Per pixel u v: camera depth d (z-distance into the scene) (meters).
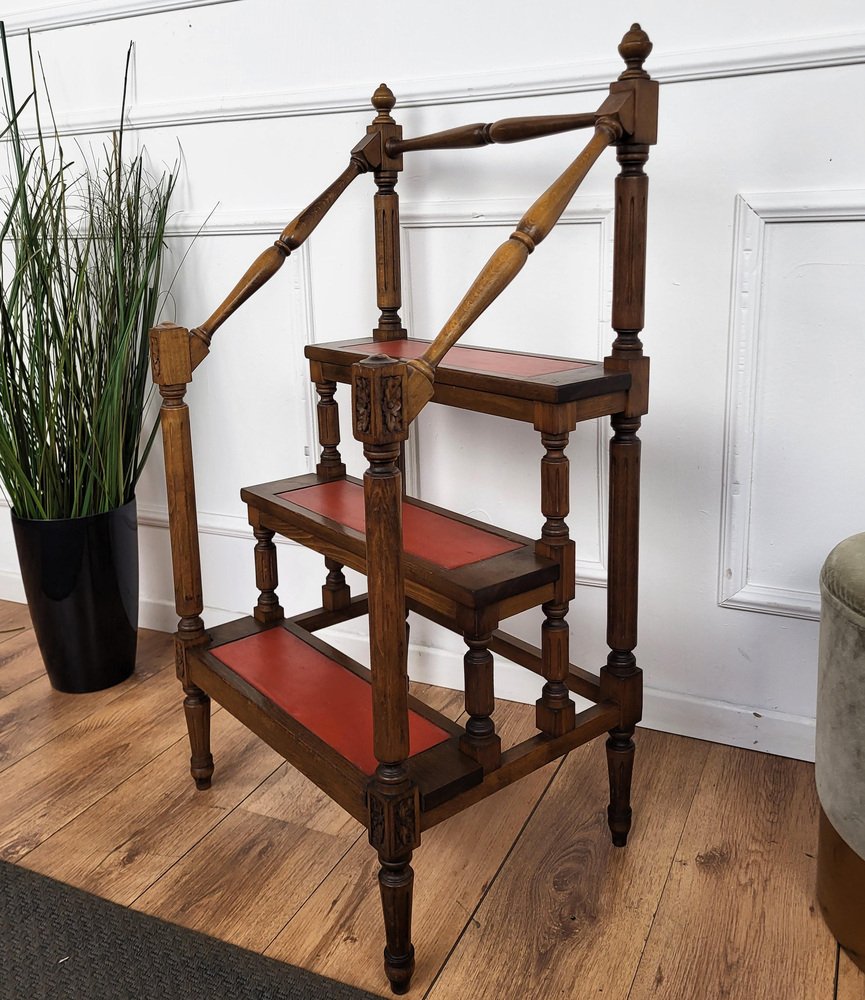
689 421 1.63
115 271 1.84
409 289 1.79
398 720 1.10
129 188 1.97
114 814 1.55
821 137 1.44
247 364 1.99
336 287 1.87
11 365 1.76
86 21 1.95
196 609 1.53
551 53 1.59
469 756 1.23
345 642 2.05
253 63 1.84
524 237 1.11
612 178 1.58
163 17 1.89
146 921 1.30
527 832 1.49
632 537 1.36
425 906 1.33
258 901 1.35
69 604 1.88
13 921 1.31
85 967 1.22
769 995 1.17
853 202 1.42
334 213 1.83
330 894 1.36
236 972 1.21
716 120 1.49
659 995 1.17
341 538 1.35
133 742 1.77
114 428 1.83
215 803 1.58
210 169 1.92
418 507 1.50
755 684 1.69
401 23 1.69
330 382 1.62
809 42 1.40
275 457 2.02
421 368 1.04
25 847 1.47
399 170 1.63
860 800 1.14
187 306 2.02
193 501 1.49
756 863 1.40
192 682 1.54
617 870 1.40
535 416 1.23
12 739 1.79
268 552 1.59
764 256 1.51
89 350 1.82
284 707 1.33
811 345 1.51
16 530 1.86
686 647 1.73
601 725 1.37
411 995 1.18
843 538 1.57
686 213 1.54
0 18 2.03
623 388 1.28
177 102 1.91
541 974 1.21
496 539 1.35
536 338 1.71
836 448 1.54
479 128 1.40
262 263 1.47
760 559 1.63
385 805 1.11
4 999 1.17
